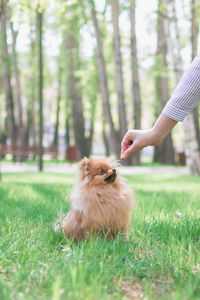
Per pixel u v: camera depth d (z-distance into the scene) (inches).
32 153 1017.5
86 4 758.5
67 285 101.3
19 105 1170.6
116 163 172.7
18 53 1273.4
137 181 549.3
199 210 240.4
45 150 1036.5
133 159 1056.8
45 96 1792.6
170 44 677.9
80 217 160.9
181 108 111.3
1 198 285.7
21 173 657.6
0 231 162.6
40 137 738.2
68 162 1162.6
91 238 146.9
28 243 142.1
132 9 976.3
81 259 127.2
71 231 163.9
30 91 1344.7
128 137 126.4
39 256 130.8
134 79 1014.4
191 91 109.3
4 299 92.9
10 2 457.1
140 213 212.4
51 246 148.6
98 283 103.3
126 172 810.2
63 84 1376.7
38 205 235.0
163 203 267.3
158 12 674.8
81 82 1095.0
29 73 1266.0
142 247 150.1
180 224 176.2
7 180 488.1
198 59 110.2
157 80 1221.7
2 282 105.1
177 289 101.3
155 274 121.0
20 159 1079.6
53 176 595.5
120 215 159.5
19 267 117.3
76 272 108.3
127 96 1296.8
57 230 169.9
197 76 108.3
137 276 118.8
